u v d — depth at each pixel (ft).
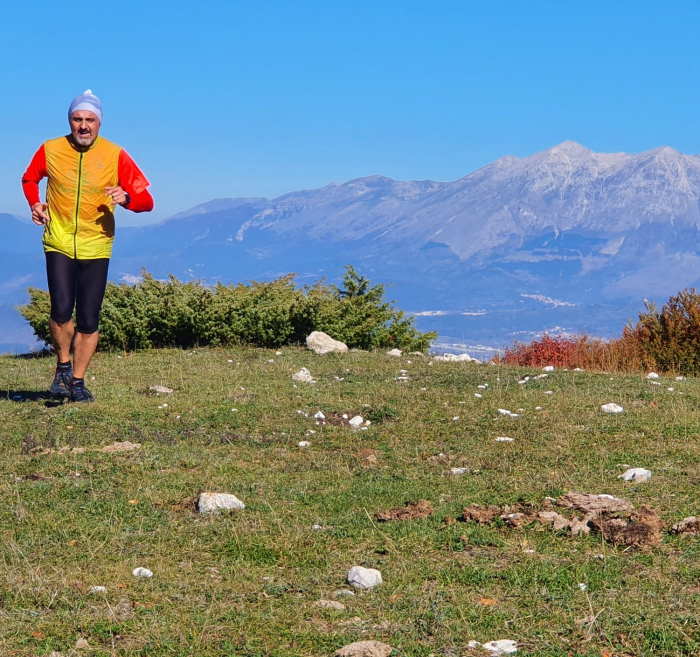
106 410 36.83
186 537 20.12
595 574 17.69
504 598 16.56
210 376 48.98
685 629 14.88
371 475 27.20
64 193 35.68
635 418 36.24
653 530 19.88
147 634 14.57
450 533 20.61
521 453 30.25
